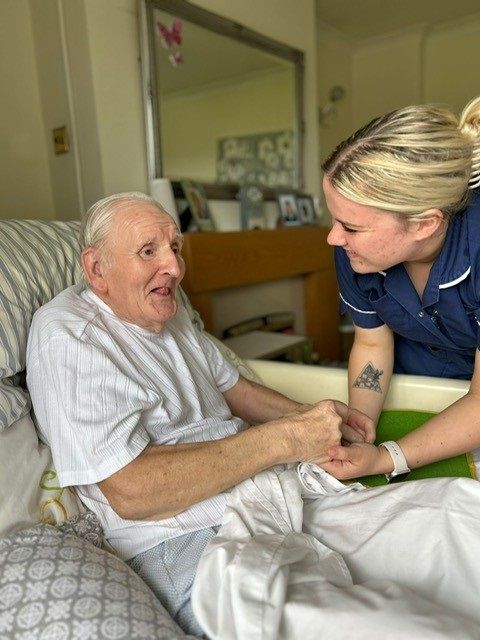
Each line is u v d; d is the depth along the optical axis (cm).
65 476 77
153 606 64
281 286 268
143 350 92
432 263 93
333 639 58
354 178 76
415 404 118
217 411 105
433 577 74
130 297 89
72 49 180
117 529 83
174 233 92
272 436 85
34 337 86
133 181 196
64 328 83
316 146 293
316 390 128
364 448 94
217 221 233
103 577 65
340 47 384
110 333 89
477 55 365
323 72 369
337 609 61
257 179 254
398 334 122
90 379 79
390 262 86
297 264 254
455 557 74
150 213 90
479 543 74
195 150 216
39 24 185
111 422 76
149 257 88
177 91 203
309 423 89
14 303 92
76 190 190
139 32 189
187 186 210
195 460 78
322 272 276
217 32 218
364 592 66
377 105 399
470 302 93
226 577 66
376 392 116
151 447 81
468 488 81
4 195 186
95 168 185
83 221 96
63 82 183
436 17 346
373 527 83
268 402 117
